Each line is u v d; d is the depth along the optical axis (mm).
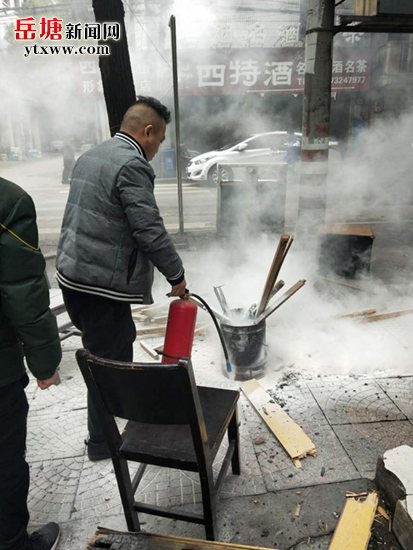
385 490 2223
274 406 2939
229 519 2178
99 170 2152
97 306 2293
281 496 2297
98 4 4691
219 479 2096
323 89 4996
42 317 1695
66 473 2529
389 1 4645
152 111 2260
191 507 2271
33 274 1649
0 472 1794
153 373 1595
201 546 1893
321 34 4844
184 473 2508
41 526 2193
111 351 2385
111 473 2518
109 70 4883
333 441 2662
